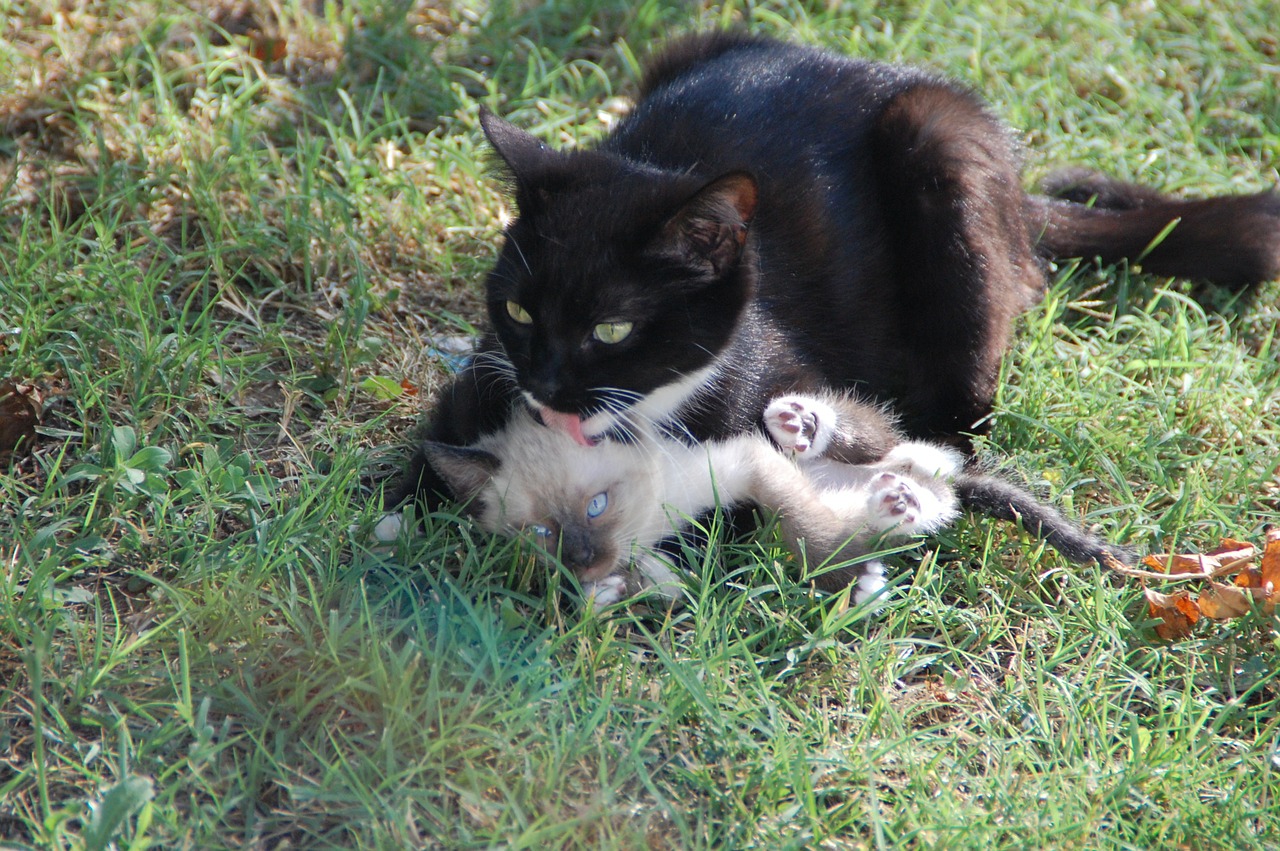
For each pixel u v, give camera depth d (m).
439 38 6.00
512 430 3.84
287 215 4.82
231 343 4.49
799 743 3.10
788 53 4.76
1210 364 4.64
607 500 3.71
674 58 4.97
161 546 3.59
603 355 3.66
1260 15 6.60
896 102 4.41
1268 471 4.20
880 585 3.69
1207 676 3.54
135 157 5.04
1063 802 3.07
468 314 4.83
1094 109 6.04
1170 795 3.12
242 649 3.24
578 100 5.82
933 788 3.14
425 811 2.92
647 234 3.54
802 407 3.93
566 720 3.15
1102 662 3.53
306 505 3.62
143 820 2.67
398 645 3.34
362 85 5.78
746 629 3.56
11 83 5.26
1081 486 4.23
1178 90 6.21
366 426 4.16
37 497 3.70
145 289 4.35
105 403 4.03
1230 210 5.05
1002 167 4.50
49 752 2.96
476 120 5.55
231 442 3.95
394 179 5.18
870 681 3.34
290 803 2.93
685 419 3.88
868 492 3.90
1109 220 5.16
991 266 4.29
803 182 4.24
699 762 3.13
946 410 4.46
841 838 2.99
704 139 4.26
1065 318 5.03
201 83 5.49
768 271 4.12
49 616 3.24
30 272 4.33
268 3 5.89
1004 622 3.66
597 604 3.53
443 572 3.49
